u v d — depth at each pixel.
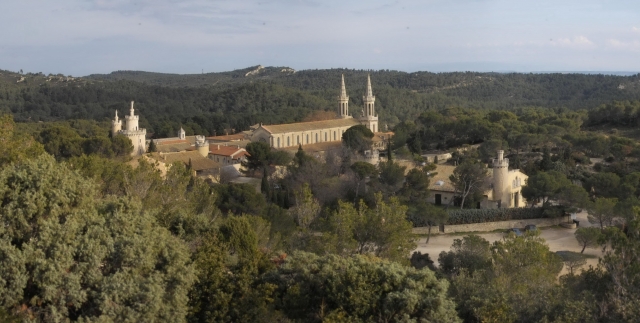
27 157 46.88
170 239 34.78
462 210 88.81
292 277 36.62
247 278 35.31
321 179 94.56
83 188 33.62
